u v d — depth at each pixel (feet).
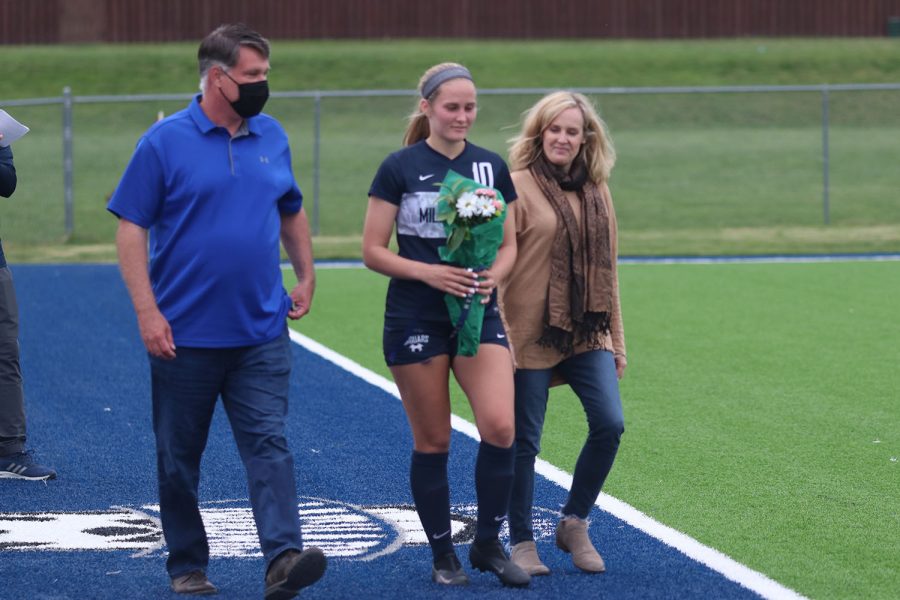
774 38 253.44
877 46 245.45
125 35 240.12
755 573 31.94
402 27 248.73
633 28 253.44
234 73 29.12
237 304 29.68
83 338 70.64
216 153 29.53
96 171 154.20
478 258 29.96
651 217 134.00
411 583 31.27
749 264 101.96
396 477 42.09
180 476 30.42
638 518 36.99
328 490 40.47
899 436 47.70
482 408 30.40
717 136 180.14
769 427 49.14
